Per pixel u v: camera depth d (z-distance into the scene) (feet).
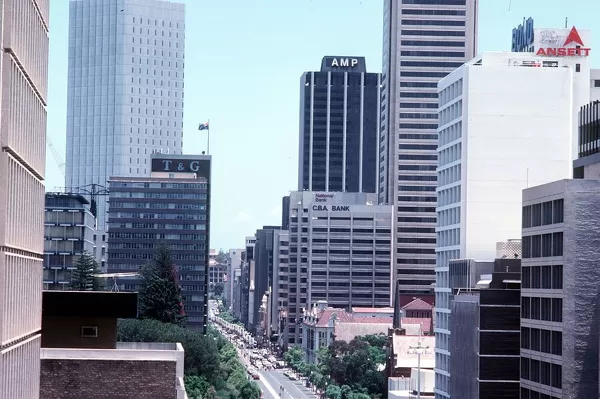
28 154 395.14
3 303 347.15
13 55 353.51
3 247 347.36
